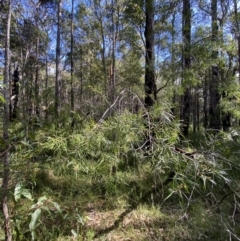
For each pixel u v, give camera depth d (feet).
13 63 24.18
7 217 6.18
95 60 44.60
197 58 12.67
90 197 11.19
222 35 13.16
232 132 9.69
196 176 7.38
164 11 14.21
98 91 10.36
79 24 43.93
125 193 11.53
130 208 11.18
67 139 7.18
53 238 8.78
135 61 19.75
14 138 6.14
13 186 6.06
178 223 9.77
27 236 8.27
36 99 11.09
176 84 12.80
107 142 7.27
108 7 38.63
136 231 9.70
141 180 11.77
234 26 18.81
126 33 16.26
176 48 13.07
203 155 7.61
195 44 12.79
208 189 9.86
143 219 10.28
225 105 12.78
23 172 6.28
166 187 11.35
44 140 7.13
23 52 24.91
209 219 9.74
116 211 10.85
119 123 7.41
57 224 9.45
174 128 8.11
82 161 7.33
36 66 26.71
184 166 7.41
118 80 28.22
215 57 13.14
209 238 9.02
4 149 5.95
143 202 11.58
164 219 10.22
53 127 7.47
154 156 7.91
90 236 9.05
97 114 9.73
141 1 14.55
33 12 15.78
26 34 22.53
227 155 8.65
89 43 46.88
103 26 42.11
